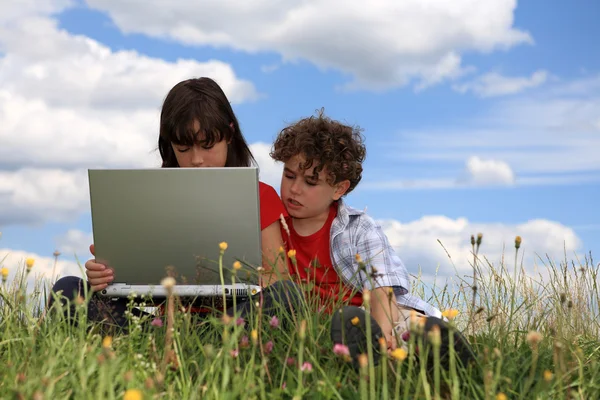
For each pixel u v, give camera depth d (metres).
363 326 2.29
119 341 2.46
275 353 2.47
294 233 3.22
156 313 2.92
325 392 2.01
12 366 2.14
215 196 2.66
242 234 2.68
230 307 2.92
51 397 1.91
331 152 3.01
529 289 3.86
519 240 2.66
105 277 2.71
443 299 4.00
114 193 2.67
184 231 2.67
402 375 2.29
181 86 3.37
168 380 2.15
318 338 2.51
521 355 2.60
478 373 2.29
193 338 2.55
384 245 3.13
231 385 2.15
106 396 1.95
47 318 2.58
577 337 3.15
